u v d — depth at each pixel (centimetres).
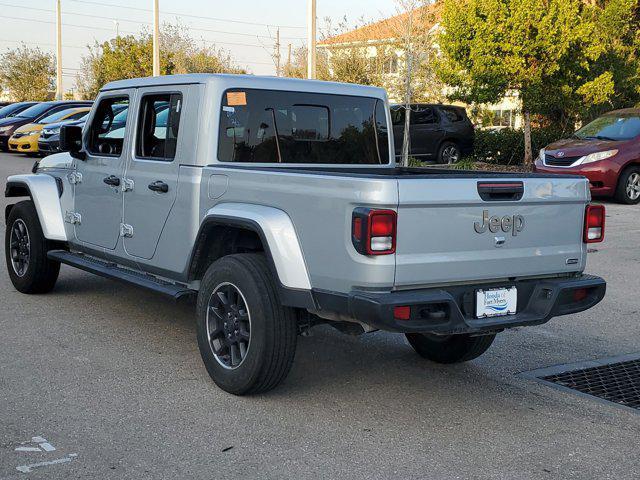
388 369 552
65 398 473
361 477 379
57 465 381
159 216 552
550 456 411
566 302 477
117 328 629
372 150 611
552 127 2306
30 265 706
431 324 421
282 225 450
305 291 442
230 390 483
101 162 618
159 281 566
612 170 1535
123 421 439
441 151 2194
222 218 484
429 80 2445
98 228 627
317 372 541
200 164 520
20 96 5550
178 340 600
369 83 2641
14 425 429
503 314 460
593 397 505
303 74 3634
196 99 527
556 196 473
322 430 436
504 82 1956
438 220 425
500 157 2267
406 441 425
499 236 451
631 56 2236
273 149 551
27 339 593
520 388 520
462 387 518
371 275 411
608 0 2325
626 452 419
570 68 1962
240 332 475
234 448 408
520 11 1875
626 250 1064
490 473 388
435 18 2428
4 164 2131
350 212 418
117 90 604
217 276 484
